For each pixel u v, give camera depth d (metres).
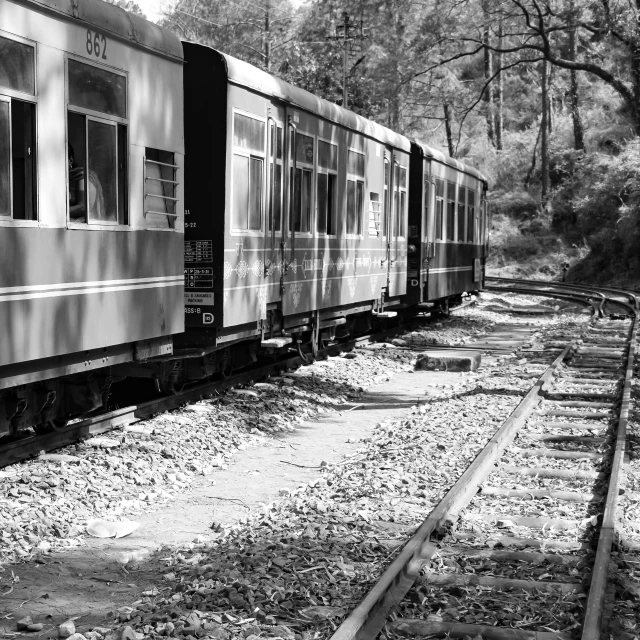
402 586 5.34
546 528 6.79
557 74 66.06
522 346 19.44
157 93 9.02
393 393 13.41
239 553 6.02
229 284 10.80
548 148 62.81
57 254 7.36
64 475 7.62
